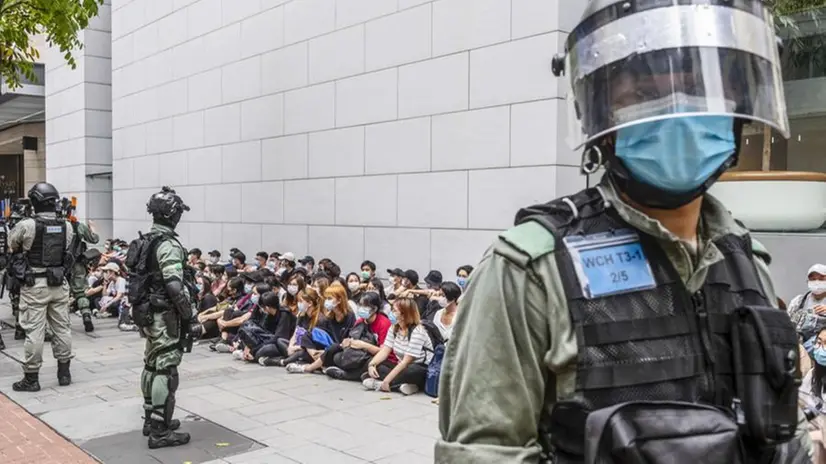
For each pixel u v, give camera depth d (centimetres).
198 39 1284
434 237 821
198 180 1292
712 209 145
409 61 852
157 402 521
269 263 1041
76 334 1062
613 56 130
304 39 1029
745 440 124
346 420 589
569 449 121
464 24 781
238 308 934
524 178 716
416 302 743
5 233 1018
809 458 135
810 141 626
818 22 627
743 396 125
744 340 127
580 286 124
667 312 126
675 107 122
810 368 445
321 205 1001
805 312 496
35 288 698
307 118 1026
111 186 1792
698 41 125
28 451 516
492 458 120
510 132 730
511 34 730
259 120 1129
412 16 847
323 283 804
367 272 876
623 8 131
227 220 1213
